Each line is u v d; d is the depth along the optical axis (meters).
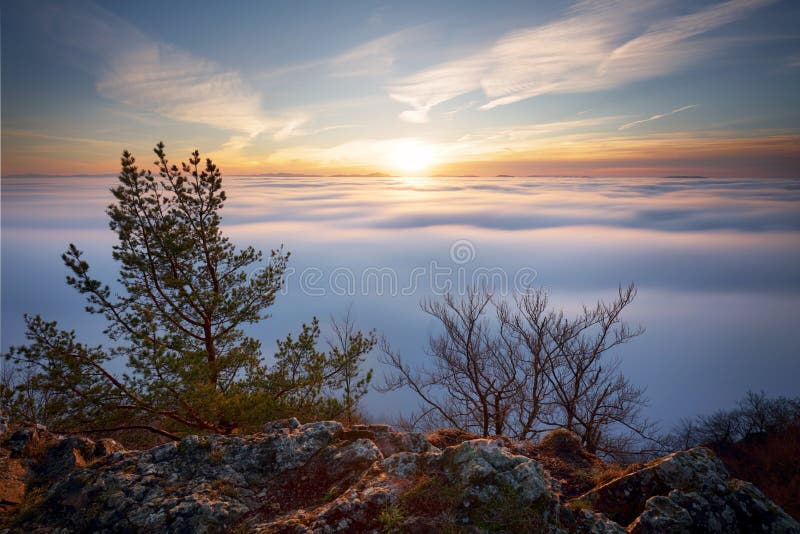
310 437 7.59
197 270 13.67
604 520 5.62
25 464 7.04
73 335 11.59
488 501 5.50
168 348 12.59
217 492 6.09
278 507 6.02
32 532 5.59
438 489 5.75
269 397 11.91
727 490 6.20
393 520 5.25
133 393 11.58
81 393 11.15
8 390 10.45
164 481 6.38
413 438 7.69
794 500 18.36
